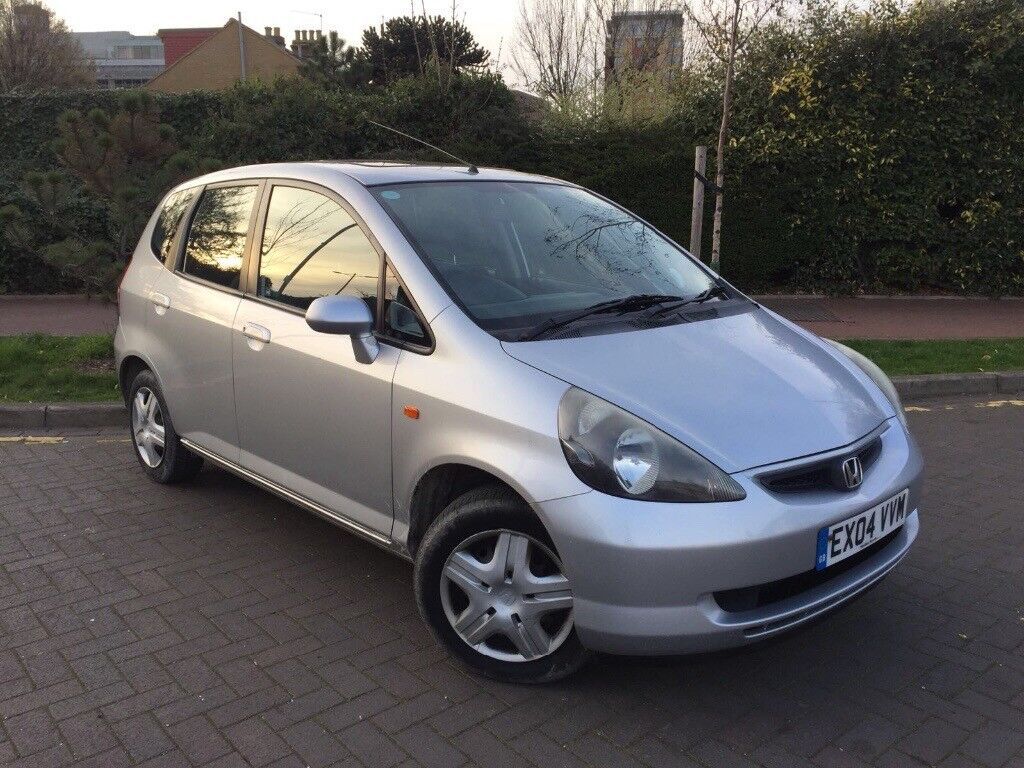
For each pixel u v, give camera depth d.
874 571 3.14
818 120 12.00
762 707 3.14
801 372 3.42
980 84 11.90
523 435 2.95
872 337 9.84
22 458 5.80
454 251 3.62
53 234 12.11
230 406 4.26
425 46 17.72
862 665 3.42
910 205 12.16
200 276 4.54
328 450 3.71
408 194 3.85
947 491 5.30
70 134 7.53
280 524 4.71
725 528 2.74
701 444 2.87
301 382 3.77
